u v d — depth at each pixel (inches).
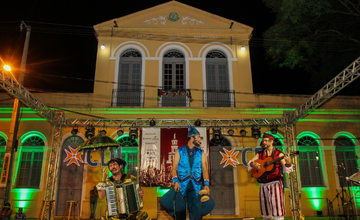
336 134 545.0
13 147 445.1
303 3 558.9
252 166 208.2
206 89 567.8
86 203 490.3
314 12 573.6
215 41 592.4
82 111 530.0
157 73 569.0
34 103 394.3
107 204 187.5
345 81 356.8
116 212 185.6
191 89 558.6
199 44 589.0
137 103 551.5
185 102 556.7
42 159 517.0
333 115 551.2
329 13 644.1
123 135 530.0
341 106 554.6
